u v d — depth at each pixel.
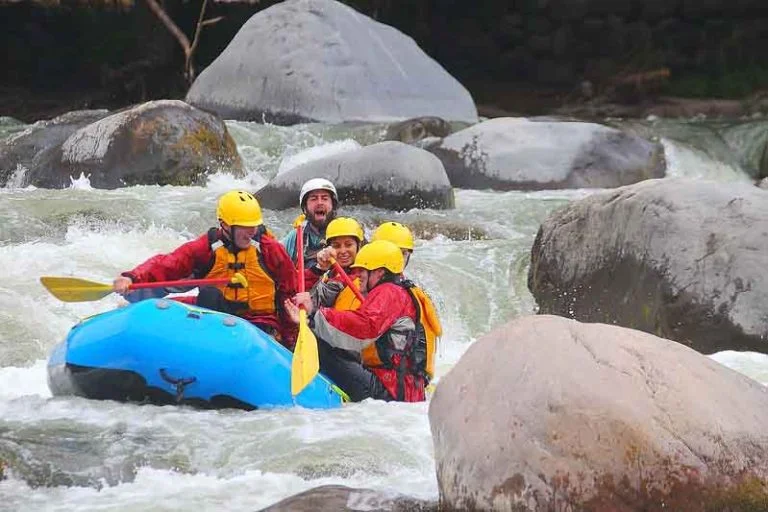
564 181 44.62
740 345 26.94
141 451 17.83
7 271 29.45
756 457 13.46
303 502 15.12
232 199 21.69
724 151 56.88
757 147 57.22
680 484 13.09
